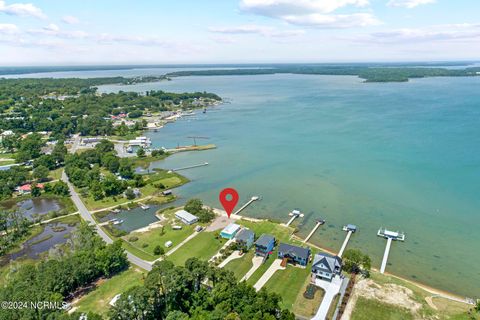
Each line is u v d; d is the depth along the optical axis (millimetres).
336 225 106938
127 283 77062
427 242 96438
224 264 84625
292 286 75438
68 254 84812
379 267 85250
